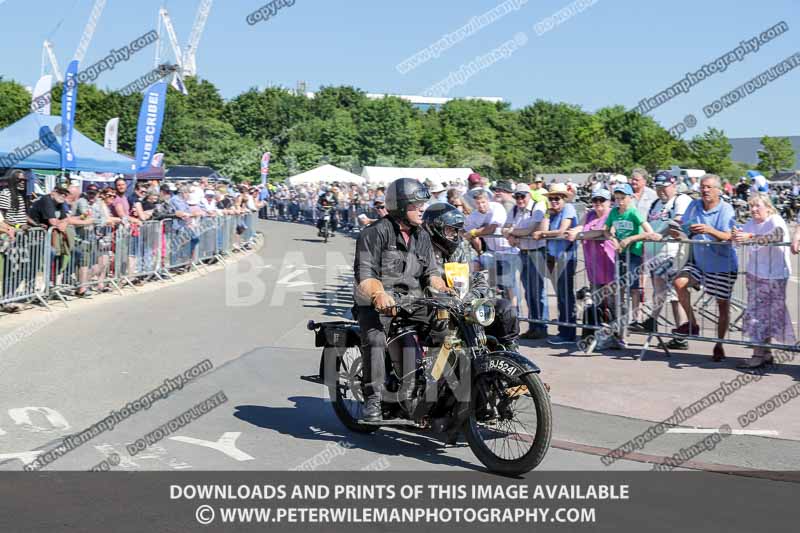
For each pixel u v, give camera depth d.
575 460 4.88
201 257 16.12
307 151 56.56
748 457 4.92
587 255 8.24
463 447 5.19
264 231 28.98
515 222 8.95
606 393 6.45
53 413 5.70
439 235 5.37
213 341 8.52
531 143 61.38
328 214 24.06
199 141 52.34
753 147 54.06
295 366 7.48
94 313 10.07
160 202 14.99
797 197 25.59
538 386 4.46
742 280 7.39
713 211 7.62
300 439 5.28
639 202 8.98
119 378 6.80
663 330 8.16
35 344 8.07
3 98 46.22
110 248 11.88
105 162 16.03
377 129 61.56
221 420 5.67
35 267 10.11
